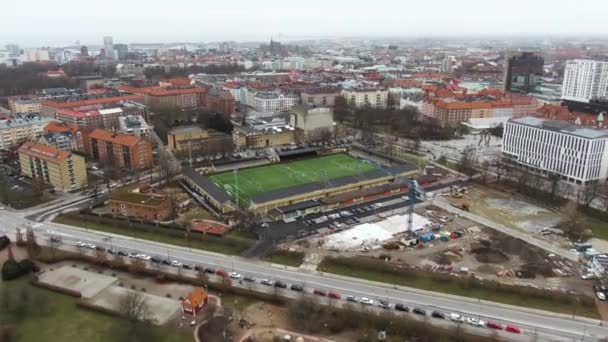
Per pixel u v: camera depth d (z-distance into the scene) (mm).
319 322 186000
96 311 194125
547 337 179375
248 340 177000
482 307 198625
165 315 191375
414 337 179500
